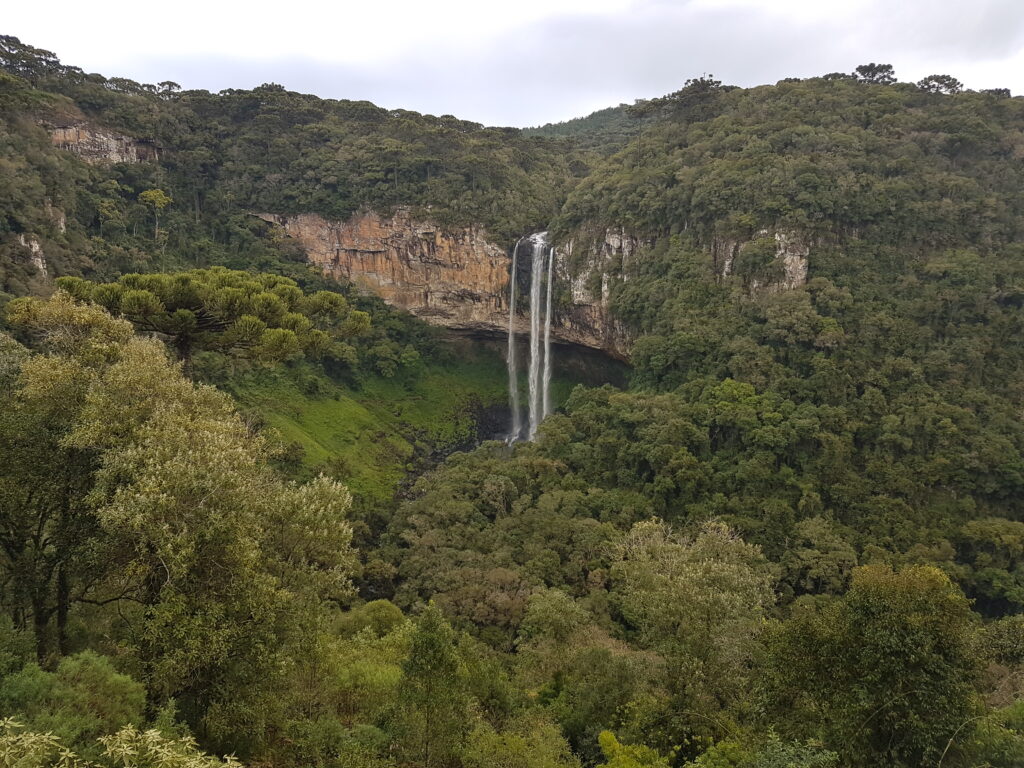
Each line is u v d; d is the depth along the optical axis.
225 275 25.69
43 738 6.74
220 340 23.75
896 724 10.82
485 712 15.81
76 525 11.83
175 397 13.77
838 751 11.16
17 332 26.61
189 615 10.12
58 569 12.11
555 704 17.56
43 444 11.80
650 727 14.86
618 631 26.91
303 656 12.80
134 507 10.17
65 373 12.20
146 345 14.70
